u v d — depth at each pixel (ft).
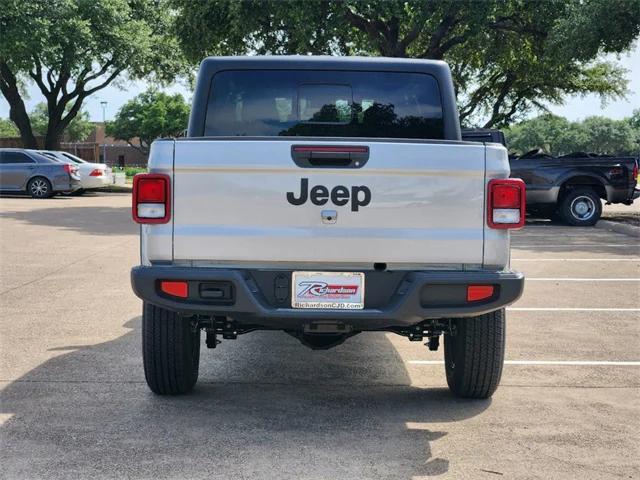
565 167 59.26
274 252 14.37
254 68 18.12
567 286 31.99
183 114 299.58
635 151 450.30
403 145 14.30
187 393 17.10
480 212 14.52
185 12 74.49
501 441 14.24
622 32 61.41
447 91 18.30
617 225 55.93
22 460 13.03
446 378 17.98
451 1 68.64
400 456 13.39
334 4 67.26
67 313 25.58
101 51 117.60
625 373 19.15
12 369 18.81
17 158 88.22
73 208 72.69
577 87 100.53
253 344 22.18
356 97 18.26
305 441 14.08
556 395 17.28
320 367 19.66
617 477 12.65
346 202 14.33
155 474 12.46
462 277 14.34
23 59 109.70
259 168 14.24
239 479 12.28
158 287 14.39
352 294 14.49
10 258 38.47
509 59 88.89
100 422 15.02
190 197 14.37
